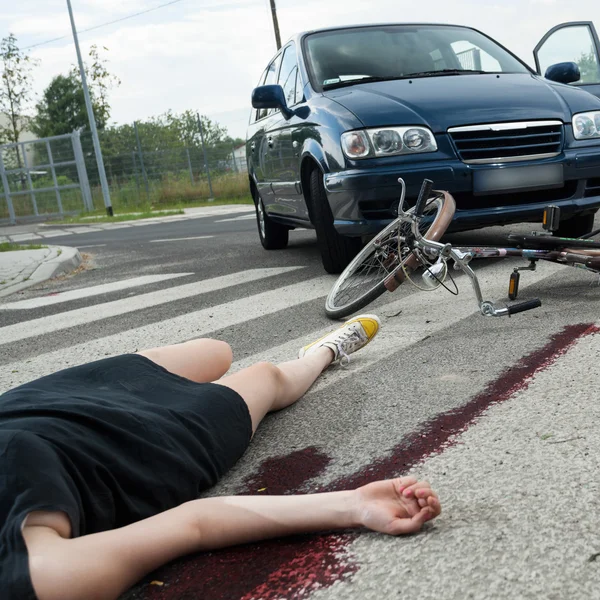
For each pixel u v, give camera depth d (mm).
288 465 2254
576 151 5020
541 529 1663
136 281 6789
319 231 5461
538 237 3760
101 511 1618
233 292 5457
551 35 8125
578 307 3688
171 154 26781
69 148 25500
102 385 1999
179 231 13750
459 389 2707
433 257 3699
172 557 1646
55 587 1396
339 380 3002
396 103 5004
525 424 2281
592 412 2295
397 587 1539
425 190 3756
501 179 4852
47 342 4488
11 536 1431
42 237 17719
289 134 5836
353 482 2074
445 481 1979
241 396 2236
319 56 6039
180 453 1841
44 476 1515
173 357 2268
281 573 1653
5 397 1858
